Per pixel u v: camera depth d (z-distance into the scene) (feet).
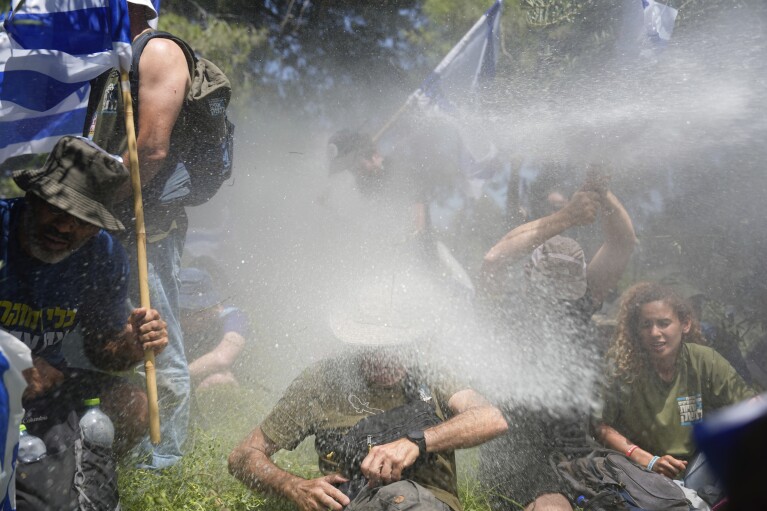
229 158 14.58
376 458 10.70
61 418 10.21
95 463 9.82
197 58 14.14
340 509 10.82
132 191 13.17
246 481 11.81
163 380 13.61
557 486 12.76
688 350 14.29
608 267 14.67
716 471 1.94
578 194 14.62
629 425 13.99
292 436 11.89
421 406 11.55
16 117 12.94
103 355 11.71
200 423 15.14
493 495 13.16
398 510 9.96
